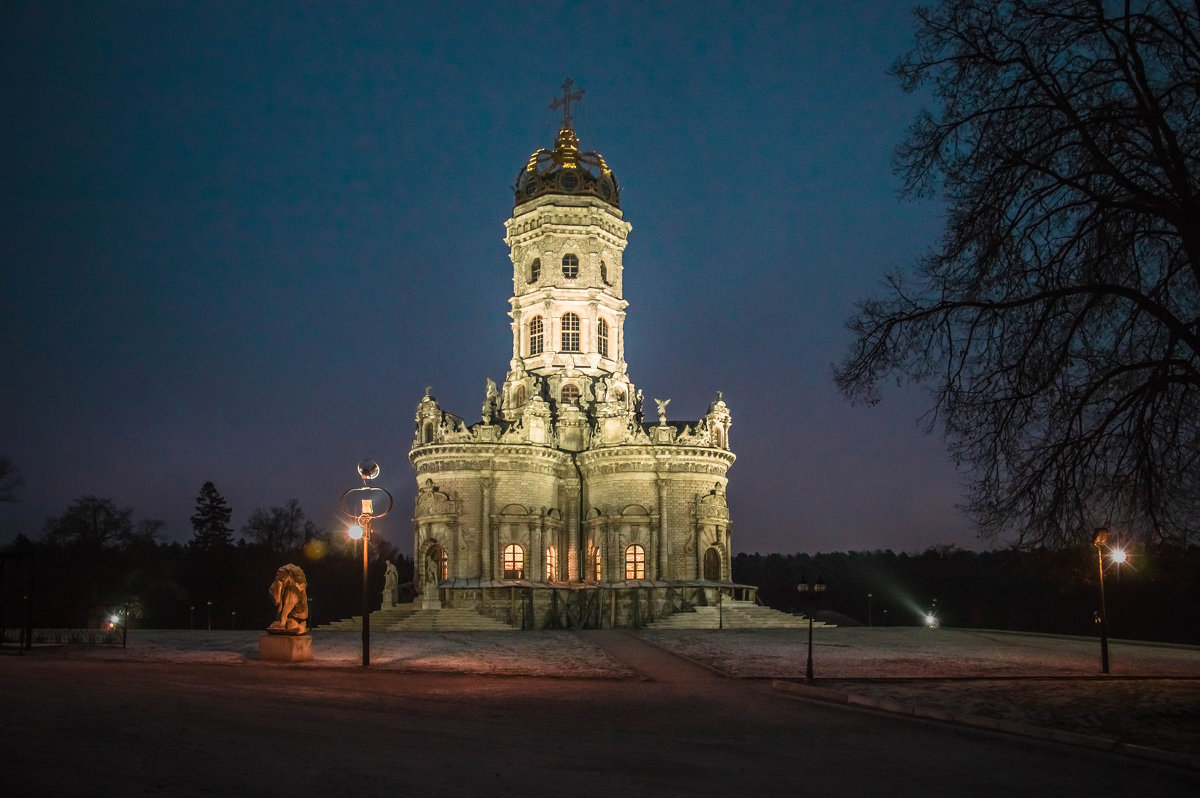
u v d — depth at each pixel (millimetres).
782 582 192875
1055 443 31906
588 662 51656
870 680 43688
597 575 93688
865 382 34375
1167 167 29125
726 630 73938
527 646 59750
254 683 37125
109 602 135125
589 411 100438
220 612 143625
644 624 89562
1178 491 31203
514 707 32531
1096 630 116438
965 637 71312
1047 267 32031
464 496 91375
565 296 103562
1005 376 32469
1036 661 54562
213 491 154750
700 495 93500
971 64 32438
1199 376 29109
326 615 159875
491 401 99125
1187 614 110500
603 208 105625
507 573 91250
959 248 32969
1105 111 30281
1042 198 31766
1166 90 29812
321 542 169625
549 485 94750
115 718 26438
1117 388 32406
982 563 170750
